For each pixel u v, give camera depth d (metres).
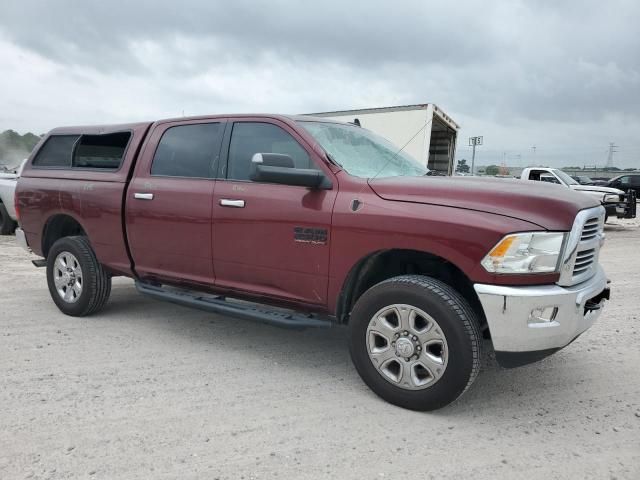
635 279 7.62
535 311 3.05
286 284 3.87
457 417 3.30
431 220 3.21
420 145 12.92
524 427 3.19
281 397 3.54
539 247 3.04
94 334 4.79
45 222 5.48
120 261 4.92
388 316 3.44
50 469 2.63
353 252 3.48
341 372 4.02
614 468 2.76
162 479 2.57
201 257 4.30
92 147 5.34
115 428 3.06
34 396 3.46
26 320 5.19
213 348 4.49
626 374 4.05
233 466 2.70
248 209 3.97
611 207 14.45
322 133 4.03
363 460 2.78
